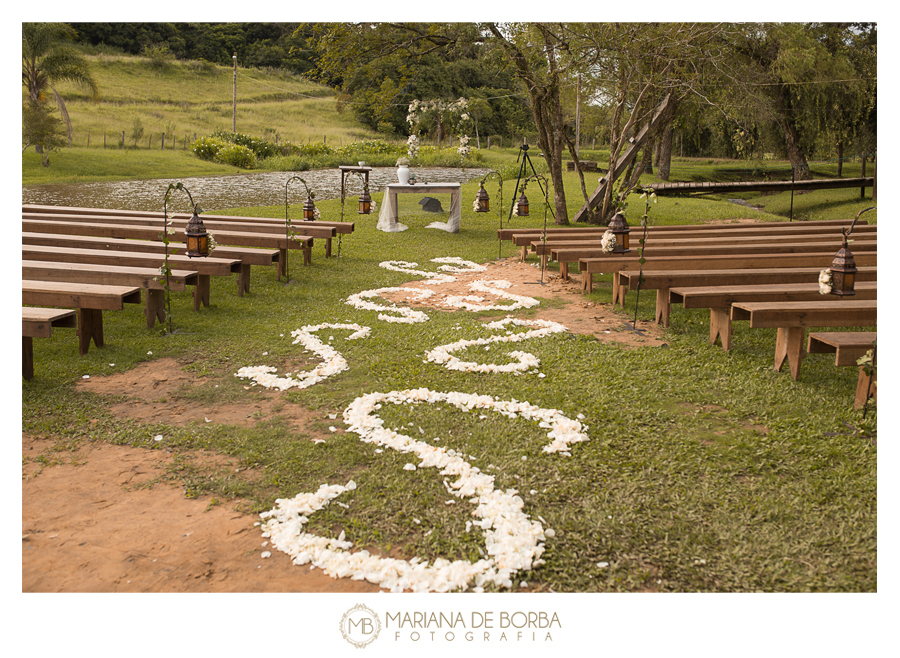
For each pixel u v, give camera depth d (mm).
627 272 6617
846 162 32469
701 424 4148
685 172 34156
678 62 13109
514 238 10344
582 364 5301
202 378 4957
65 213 10930
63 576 2637
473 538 2920
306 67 73562
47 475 3432
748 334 6309
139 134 35656
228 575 2668
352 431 4004
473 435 3941
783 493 3271
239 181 25797
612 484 3375
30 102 27000
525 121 61719
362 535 2928
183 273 6242
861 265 7957
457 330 6387
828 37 24484
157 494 3271
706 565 2756
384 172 32812
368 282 8734
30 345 4742
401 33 15422
